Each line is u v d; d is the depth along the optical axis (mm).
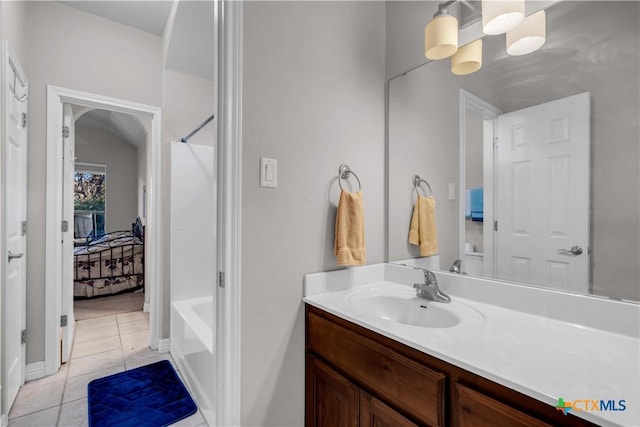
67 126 2467
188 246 2578
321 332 1257
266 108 1260
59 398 1904
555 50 1101
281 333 1297
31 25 2164
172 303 2469
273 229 1274
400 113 1616
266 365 1258
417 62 1546
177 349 2305
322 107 1427
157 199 2586
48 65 2227
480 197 1313
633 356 807
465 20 1362
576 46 1054
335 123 1474
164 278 2582
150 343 2646
